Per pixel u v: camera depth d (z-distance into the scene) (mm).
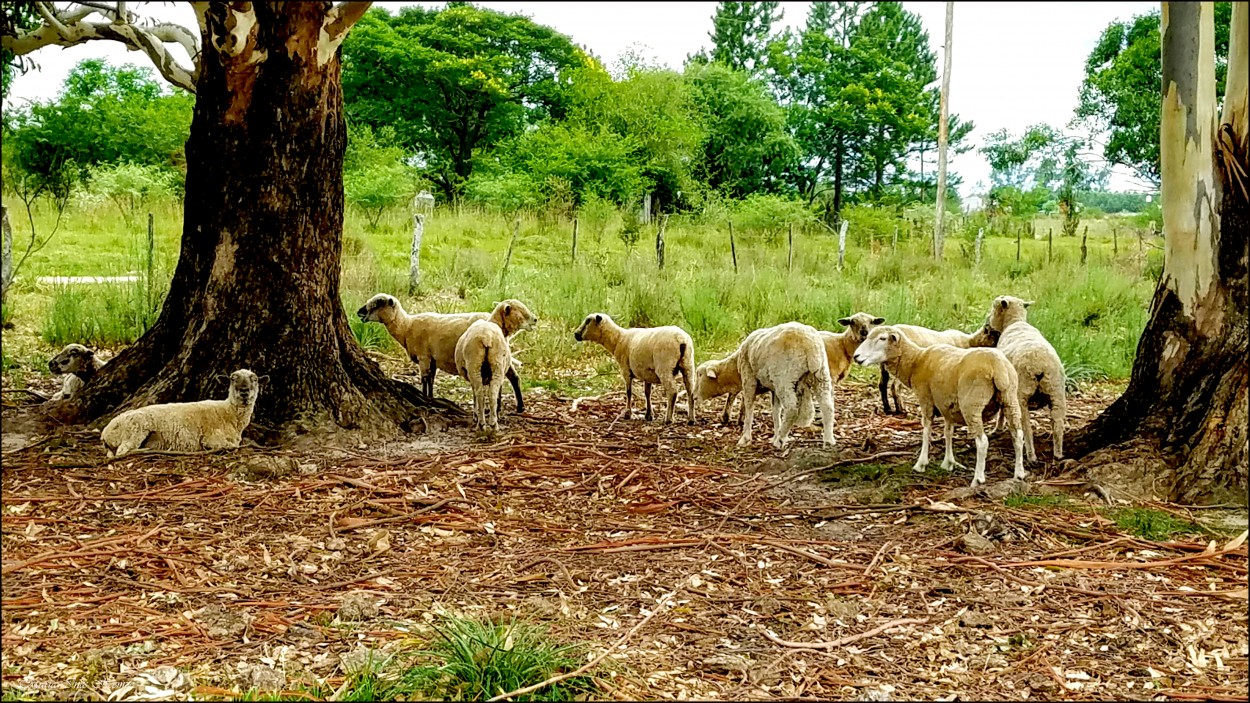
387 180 27516
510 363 9242
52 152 32000
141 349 8758
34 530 5969
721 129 45500
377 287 16016
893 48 53188
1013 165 35750
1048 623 4969
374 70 39656
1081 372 12062
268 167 8344
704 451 8570
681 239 26062
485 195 30891
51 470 7109
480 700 4090
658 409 10703
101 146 32844
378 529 6305
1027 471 7277
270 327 8445
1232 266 6824
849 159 54656
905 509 6660
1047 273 18859
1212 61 6852
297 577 5516
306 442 8156
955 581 5508
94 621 4840
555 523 6547
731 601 5273
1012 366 6938
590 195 30109
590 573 5668
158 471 7148
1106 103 28516
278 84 8219
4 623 4762
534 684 4203
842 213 37188
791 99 57938
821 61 51125
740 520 6641
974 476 7160
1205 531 6109
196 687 4203
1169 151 6988
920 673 4480
